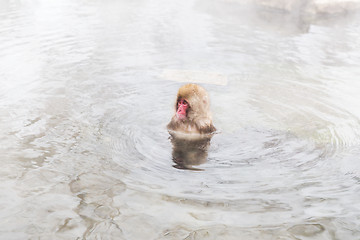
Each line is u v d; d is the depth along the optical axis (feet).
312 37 29.73
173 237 8.65
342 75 21.02
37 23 32.50
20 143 13.06
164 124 15.15
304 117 15.97
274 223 9.21
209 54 24.94
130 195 10.25
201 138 14.12
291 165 12.14
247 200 10.16
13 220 9.11
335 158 12.60
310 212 9.68
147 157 12.48
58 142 13.23
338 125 15.17
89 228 8.88
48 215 9.32
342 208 9.86
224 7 45.16
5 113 15.44
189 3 47.50
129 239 8.56
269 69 22.12
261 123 15.46
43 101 16.78
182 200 10.09
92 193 10.30
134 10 40.83
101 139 13.58
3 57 22.70
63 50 24.68
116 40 27.71
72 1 46.57
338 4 42.37
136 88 18.88
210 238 8.64
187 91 14.26
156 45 26.73
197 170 11.74
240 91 18.88
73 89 18.33
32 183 10.71
